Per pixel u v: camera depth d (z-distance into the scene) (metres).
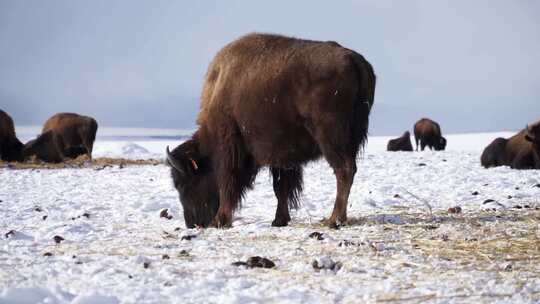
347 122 31.81
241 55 34.31
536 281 20.03
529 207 39.03
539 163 71.62
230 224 34.59
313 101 31.78
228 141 34.69
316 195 47.06
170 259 24.03
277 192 35.00
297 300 17.98
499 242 26.67
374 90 33.44
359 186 53.03
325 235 28.75
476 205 40.62
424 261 23.23
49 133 96.50
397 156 89.31
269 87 32.84
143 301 17.84
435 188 51.16
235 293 18.72
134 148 149.62
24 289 17.75
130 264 23.00
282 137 33.22
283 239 28.42
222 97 34.62
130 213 40.72
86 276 21.02
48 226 33.81
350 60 31.72
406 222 33.16
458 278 20.59
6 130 96.06
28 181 64.25
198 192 35.88
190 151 35.84
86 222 36.06
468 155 92.44
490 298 18.12
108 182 62.34
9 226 34.75
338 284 19.91
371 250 25.27
